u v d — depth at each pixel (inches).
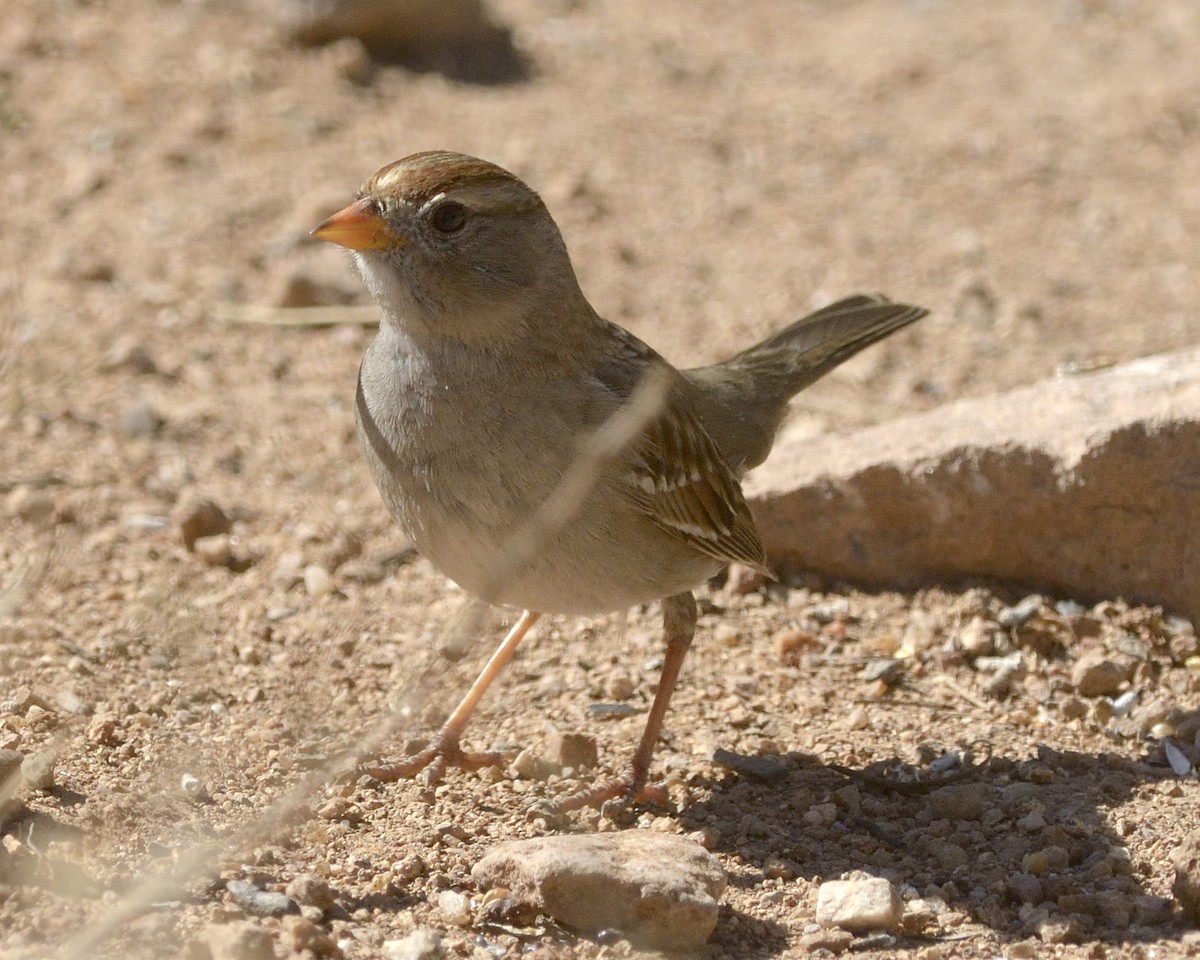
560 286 333.7
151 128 703.1
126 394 548.1
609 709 399.2
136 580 442.6
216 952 267.0
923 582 460.4
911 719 399.9
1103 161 771.4
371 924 291.1
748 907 311.3
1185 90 836.6
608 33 880.9
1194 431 427.5
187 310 598.9
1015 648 431.5
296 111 732.7
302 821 327.3
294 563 462.6
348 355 586.2
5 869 290.7
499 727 392.2
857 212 717.3
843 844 340.5
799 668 424.5
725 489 373.7
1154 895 314.3
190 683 377.4
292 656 411.5
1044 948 296.4
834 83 847.7
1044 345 616.4
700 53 872.3
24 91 715.4
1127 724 391.9
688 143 764.0
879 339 446.0
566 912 290.7
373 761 362.9
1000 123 805.2
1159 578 436.8
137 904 264.7
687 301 633.6
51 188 658.2
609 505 331.3
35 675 382.0
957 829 344.5
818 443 477.1
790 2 963.3
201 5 808.9
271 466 519.8
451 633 384.2
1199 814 345.4
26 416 528.7
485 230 323.3
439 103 767.1
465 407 323.0
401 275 322.0
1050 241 699.4
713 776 369.7
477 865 303.6
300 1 791.1
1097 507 437.4
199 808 326.6
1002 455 443.5
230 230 645.9
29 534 462.0
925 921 304.3
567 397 328.2
